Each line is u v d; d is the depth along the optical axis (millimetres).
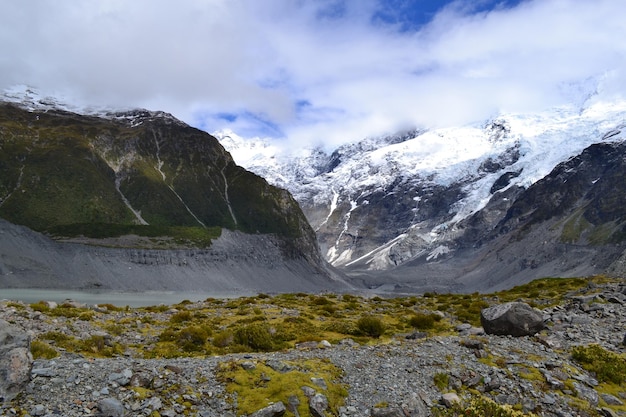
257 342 31328
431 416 19969
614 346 30672
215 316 46625
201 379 19641
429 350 26719
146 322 40562
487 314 33000
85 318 37938
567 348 29734
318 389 20094
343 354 25375
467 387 22859
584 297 47594
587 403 22500
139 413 16844
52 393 16906
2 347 17219
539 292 68875
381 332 37844
